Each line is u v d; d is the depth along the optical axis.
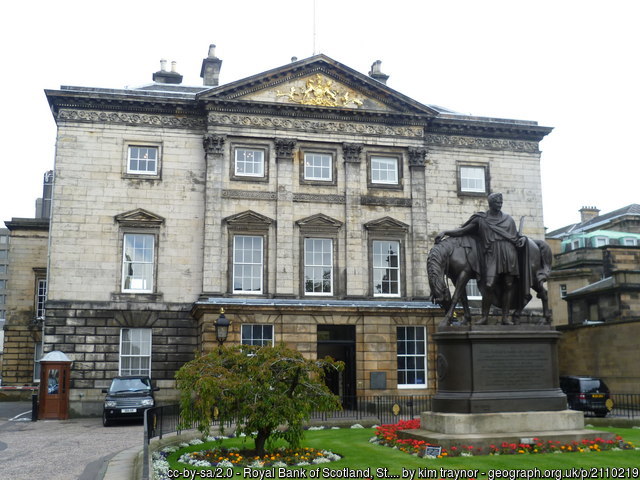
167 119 42.34
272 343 39.22
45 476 17.95
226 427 25.48
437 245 20.73
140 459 18.91
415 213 44.09
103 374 39.19
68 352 39.03
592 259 63.69
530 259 20.53
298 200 42.81
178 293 40.78
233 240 41.47
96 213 40.53
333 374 43.88
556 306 63.59
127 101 41.47
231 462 18.31
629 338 42.09
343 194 43.47
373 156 44.53
